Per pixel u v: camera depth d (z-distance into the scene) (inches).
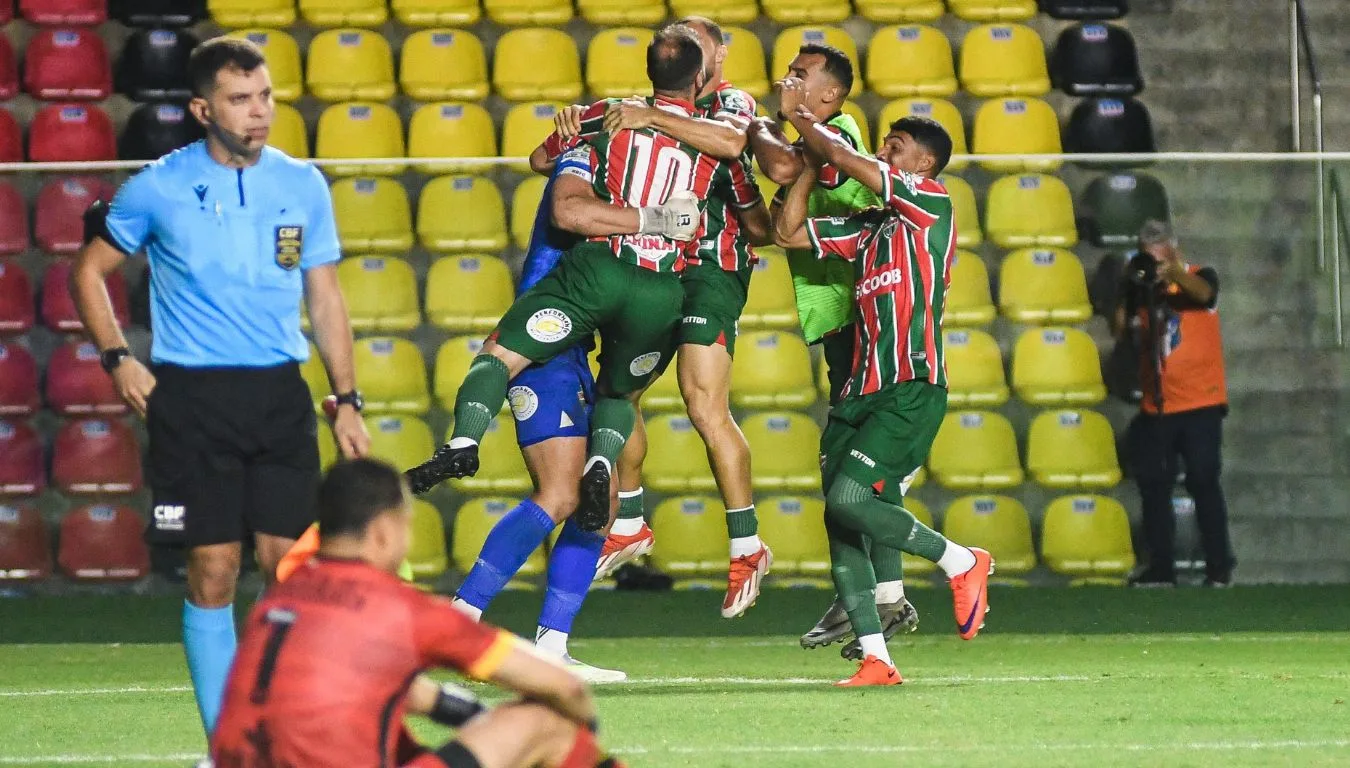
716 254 863.1
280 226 575.5
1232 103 1608.0
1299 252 1315.2
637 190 801.6
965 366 1330.0
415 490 759.7
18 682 887.7
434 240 1306.6
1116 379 1322.6
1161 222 1282.0
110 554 1263.5
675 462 1290.6
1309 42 1584.6
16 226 1280.8
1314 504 1302.9
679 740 665.0
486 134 1545.3
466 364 1300.4
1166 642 1050.1
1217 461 1278.3
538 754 422.3
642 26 1622.8
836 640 927.7
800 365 1323.8
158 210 566.9
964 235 1344.7
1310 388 1307.8
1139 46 1624.0
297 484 578.6
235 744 405.4
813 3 1612.9
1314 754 625.6
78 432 1267.2
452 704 454.6
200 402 567.5
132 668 951.0
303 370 1263.5
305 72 1612.9
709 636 1095.0
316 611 408.8
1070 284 1343.5
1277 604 1208.2
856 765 606.5
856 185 903.1
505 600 1253.7
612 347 820.0
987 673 897.5
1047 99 1589.6
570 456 829.8
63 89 1542.8
